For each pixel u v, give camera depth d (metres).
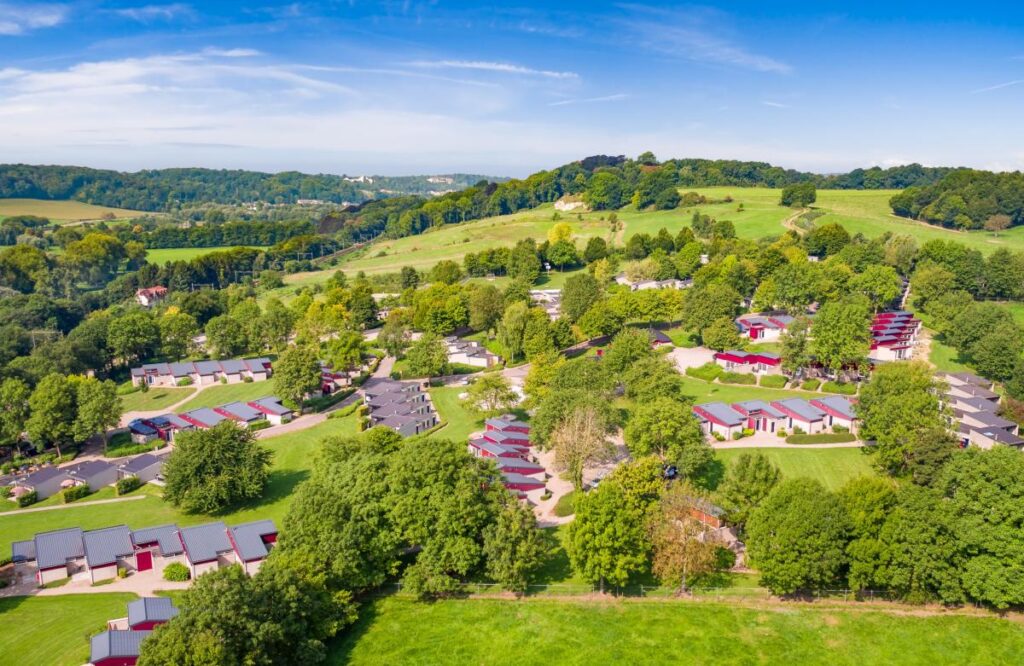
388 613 85.25
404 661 76.06
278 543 88.88
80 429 152.38
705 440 128.75
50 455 153.50
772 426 141.50
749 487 93.75
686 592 86.88
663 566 85.75
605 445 121.62
